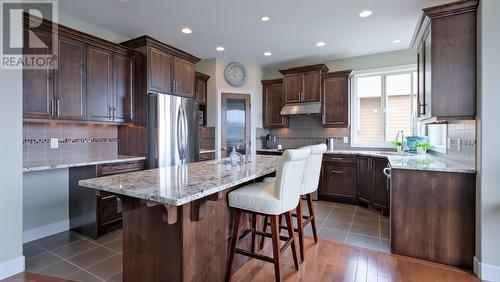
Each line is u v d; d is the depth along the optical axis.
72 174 3.11
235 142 5.11
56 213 3.04
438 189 2.32
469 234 2.21
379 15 3.17
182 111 3.85
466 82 2.19
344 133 4.94
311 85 4.82
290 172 1.88
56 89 2.74
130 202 1.77
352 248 2.61
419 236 2.39
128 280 1.82
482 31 2.03
